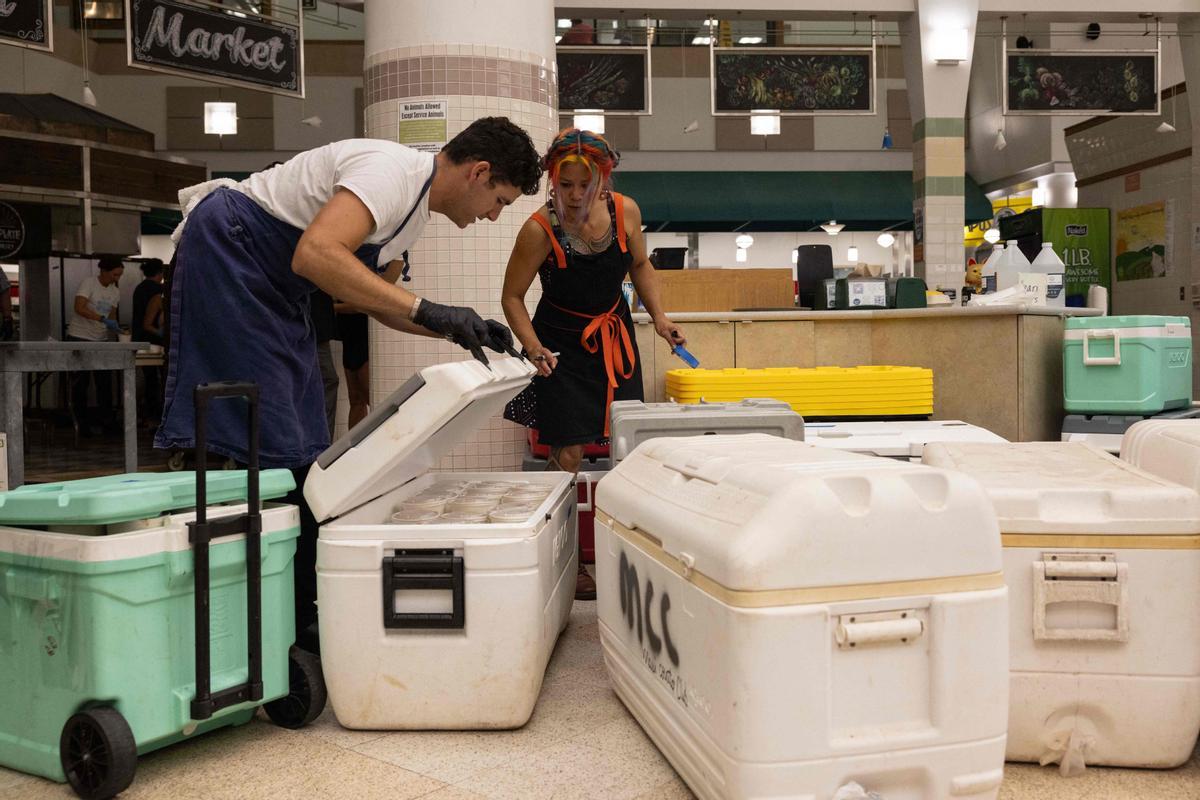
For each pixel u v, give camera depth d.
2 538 1.89
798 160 15.22
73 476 5.98
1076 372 4.00
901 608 1.52
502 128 2.33
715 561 1.54
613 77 9.31
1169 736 1.83
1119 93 9.69
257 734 2.12
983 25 13.45
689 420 2.70
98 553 1.76
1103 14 9.39
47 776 1.88
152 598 1.84
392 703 2.08
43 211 8.81
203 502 1.86
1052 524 1.82
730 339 4.57
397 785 1.83
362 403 5.82
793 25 14.13
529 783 1.83
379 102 4.27
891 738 1.51
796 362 4.59
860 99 9.60
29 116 8.64
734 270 5.32
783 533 1.48
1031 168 13.52
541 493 2.66
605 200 3.17
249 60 6.97
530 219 3.17
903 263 15.96
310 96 14.41
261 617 2.01
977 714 1.55
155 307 8.80
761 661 1.47
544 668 2.26
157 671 1.85
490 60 4.18
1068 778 1.84
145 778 1.88
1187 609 1.81
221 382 2.06
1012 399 4.32
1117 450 3.93
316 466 2.12
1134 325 3.84
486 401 2.36
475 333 2.17
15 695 1.92
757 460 1.77
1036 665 1.85
